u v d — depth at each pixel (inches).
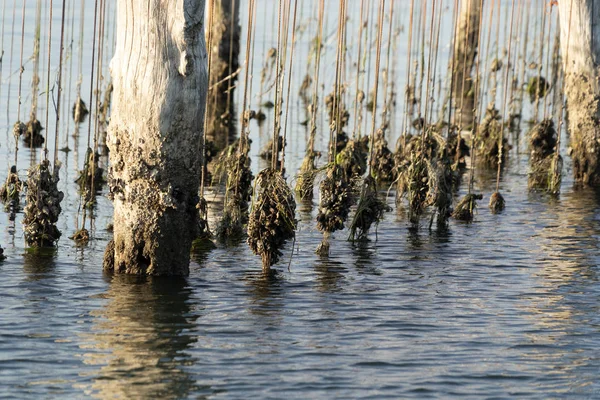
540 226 1301.7
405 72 2471.7
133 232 1004.6
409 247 1179.9
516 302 976.9
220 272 1047.6
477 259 1132.5
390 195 1478.8
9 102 2028.8
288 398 735.7
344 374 783.1
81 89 2166.6
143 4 940.6
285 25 1406.3
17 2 3093.0
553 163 1517.0
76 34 2642.7
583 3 1535.4
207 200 1374.3
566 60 1572.3
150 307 925.2
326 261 1106.7
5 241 1137.4
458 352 836.6
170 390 745.0
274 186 1049.5
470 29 2246.6
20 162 1573.6
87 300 939.3
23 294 949.8
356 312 933.2
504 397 747.4
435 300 976.9
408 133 1785.2
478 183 1589.6
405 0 3324.3
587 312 949.8
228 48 2156.7
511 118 1999.3
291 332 874.1
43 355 805.2
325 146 1822.1
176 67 948.6
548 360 823.1
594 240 1228.5
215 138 1888.5
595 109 1557.6
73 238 1153.4
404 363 808.9
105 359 801.6
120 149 978.7
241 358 810.8
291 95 2353.6
